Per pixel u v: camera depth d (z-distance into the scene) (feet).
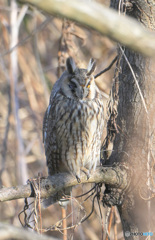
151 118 21.76
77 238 33.83
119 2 21.44
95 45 44.06
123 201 22.74
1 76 48.83
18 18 44.55
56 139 27.43
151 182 22.02
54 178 21.94
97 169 22.91
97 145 27.20
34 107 44.98
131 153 22.45
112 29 9.48
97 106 27.17
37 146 44.65
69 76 27.30
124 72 22.75
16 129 41.47
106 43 43.62
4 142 42.19
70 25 35.94
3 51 47.75
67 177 22.38
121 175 22.41
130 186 22.43
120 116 23.08
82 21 9.34
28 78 45.80
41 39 50.52
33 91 45.75
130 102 22.35
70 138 26.94
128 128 22.62
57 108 27.12
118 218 29.37
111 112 23.48
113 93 23.41
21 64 46.11
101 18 9.29
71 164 27.48
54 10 9.16
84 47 43.93
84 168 26.40
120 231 36.70
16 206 38.40
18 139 41.19
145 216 22.31
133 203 22.52
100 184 23.93
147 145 21.90
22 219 37.96
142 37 9.62
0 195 20.47
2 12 48.83
